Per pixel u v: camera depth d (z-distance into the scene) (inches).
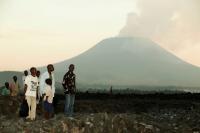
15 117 1138.0
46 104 1067.3
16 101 1256.8
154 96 2829.7
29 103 1065.5
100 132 999.6
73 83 1111.0
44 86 1066.7
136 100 2279.8
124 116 1081.4
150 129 1055.6
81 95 2628.0
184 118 1397.6
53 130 975.6
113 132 1010.7
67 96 1108.5
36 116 1124.5
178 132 1111.0
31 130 966.4
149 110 1788.9
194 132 1138.7
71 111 1112.2
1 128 992.2
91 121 1020.5
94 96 2605.8
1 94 1362.0
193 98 2770.7
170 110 1747.0
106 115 1055.6
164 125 1149.1
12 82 1339.8
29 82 1066.1
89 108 1592.0
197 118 1411.2
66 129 984.3
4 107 1217.4
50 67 1068.5
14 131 968.3
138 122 1077.1
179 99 2647.6
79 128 991.6
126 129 1029.8
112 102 1939.0
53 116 1078.4
